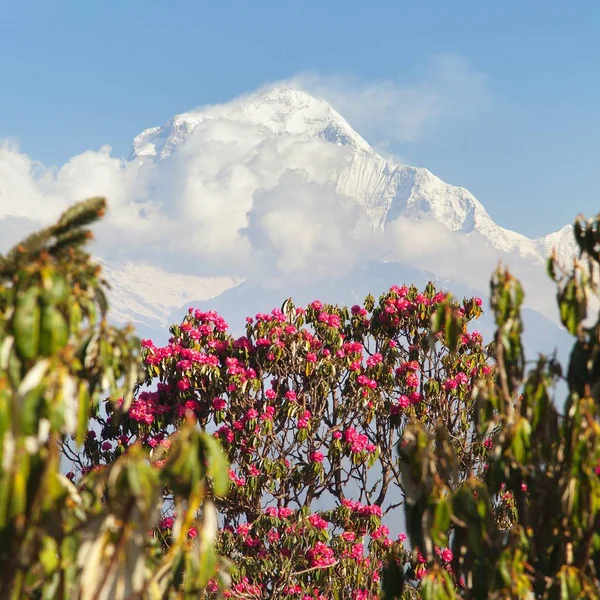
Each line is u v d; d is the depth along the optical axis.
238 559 31.98
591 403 10.71
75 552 9.80
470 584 11.52
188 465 9.18
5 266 9.39
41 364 8.83
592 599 10.52
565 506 10.62
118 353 10.27
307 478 35.19
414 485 11.16
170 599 9.84
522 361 11.58
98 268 9.99
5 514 8.38
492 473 11.36
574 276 11.54
